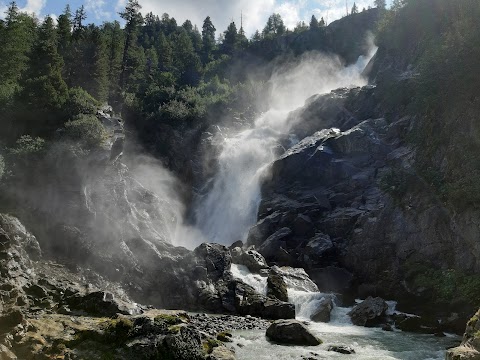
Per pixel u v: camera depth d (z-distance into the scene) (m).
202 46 148.25
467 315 29.58
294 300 35.38
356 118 60.91
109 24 107.06
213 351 18.47
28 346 16.94
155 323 17.39
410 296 35.44
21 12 70.94
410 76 56.62
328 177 51.62
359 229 42.81
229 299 34.31
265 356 20.66
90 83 64.69
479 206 33.16
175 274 35.38
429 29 63.25
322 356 21.16
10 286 23.25
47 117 41.72
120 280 33.50
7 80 53.16
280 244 45.53
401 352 22.91
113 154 40.84
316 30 137.75
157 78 94.25
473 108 38.38
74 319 21.52
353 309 32.78
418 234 38.31
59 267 31.38
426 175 40.28
